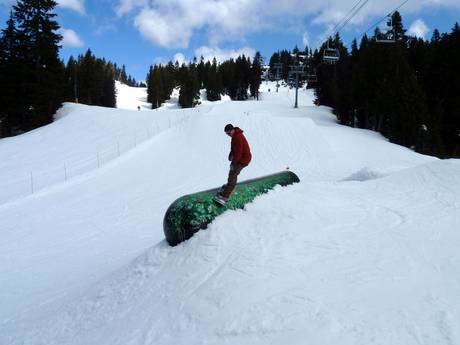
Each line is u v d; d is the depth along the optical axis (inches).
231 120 1149.1
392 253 251.1
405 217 330.6
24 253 492.4
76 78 2723.9
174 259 266.8
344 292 200.2
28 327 287.1
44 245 517.3
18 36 1736.0
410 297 196.7
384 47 1814.7
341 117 1985.7
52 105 1765.5
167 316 209.0
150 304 230.8
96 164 1023.6
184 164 916.0
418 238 280.1
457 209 359.3
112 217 619.8
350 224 303.3
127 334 208.8
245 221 290.0
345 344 159.0
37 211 675.4
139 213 629.9
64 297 337.7
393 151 1152.2
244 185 343.6
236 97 3838.6
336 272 222.4
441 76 1811.0
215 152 973.2
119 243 495.5
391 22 1152.2
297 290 201.8
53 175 984.3
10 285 398.0
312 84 4109.3
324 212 323.0
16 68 1731.1
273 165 917.2
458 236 287.0
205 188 754.8
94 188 795.4
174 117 1487.5
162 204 671.1
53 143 1341.0
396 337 163.3
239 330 178.2
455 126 1739.7
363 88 1866.4
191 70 4042.8
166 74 4082.2
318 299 192.7
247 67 3801.7
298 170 878.4
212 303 203.9
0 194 857.5
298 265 229.8
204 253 255.1
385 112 1635.1
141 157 981.8
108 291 275.3
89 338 228.5
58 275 409.7
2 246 522.9
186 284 232.4
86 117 1637.6
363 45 2527.1
